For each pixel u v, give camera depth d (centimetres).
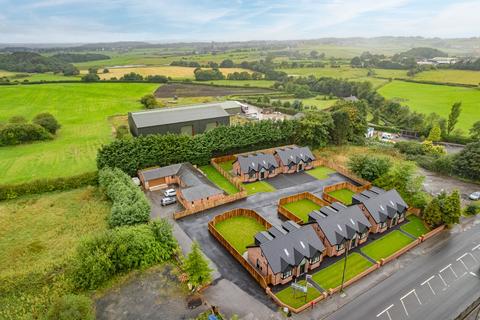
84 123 9969
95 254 3653
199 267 3453
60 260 3953
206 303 3403
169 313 3272
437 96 13612
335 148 8500
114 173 5622
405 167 5831
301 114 10462
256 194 5897
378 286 3712
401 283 3759
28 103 12094
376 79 18000
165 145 6556
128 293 3525
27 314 3225
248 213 5147
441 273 3922
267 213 5234
